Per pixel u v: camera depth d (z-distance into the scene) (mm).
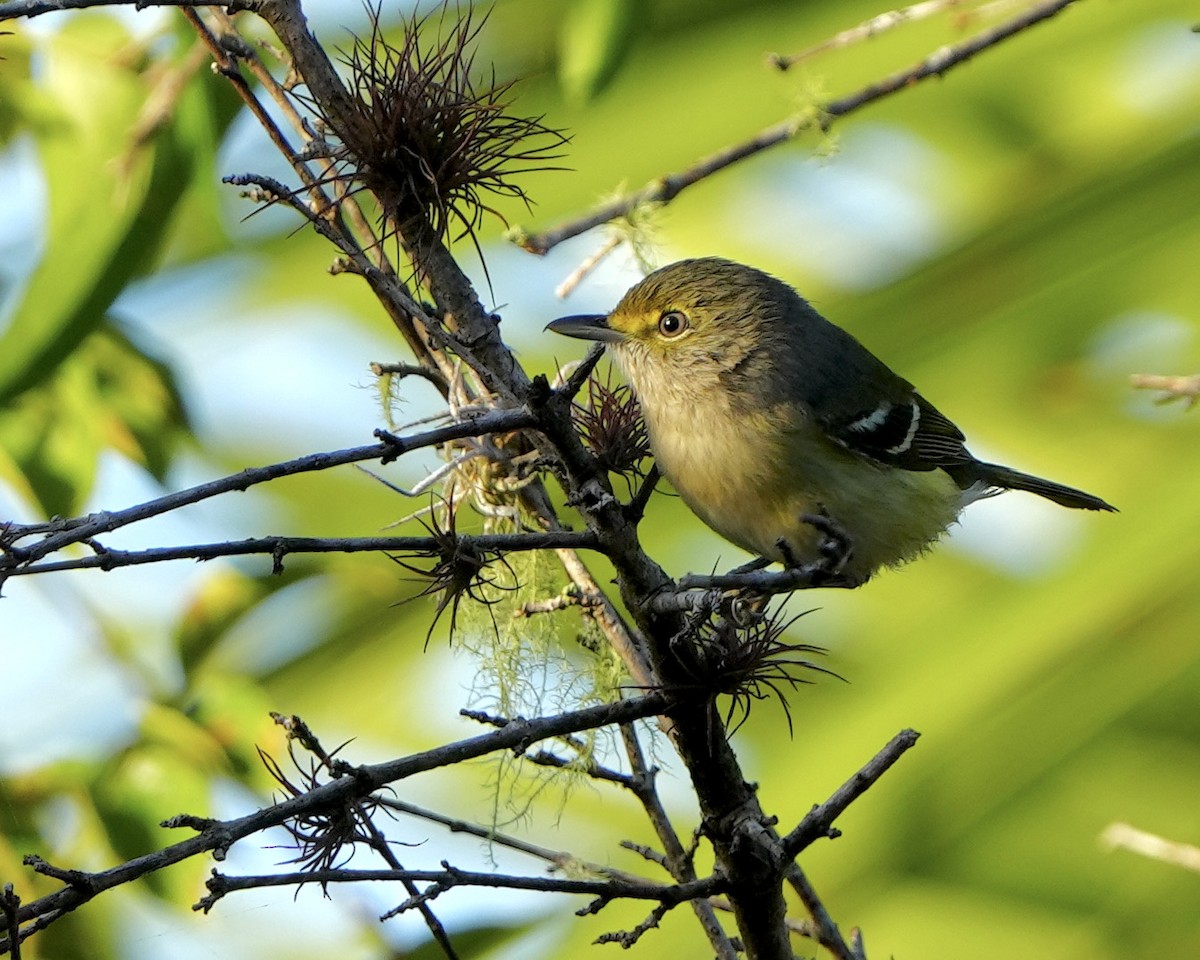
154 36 7941
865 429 8797
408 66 6020
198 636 7660
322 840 5219
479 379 5934
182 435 8445
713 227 11742
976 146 11734
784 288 9234
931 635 10438
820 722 10344
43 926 4703
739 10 11820
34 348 7855
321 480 11031
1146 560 10484
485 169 6156
